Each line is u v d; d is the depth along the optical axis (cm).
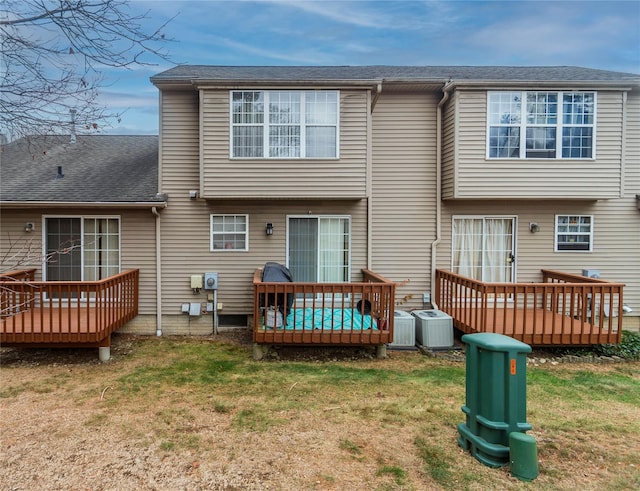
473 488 299
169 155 809
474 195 775
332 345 656
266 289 643
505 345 326
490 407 330
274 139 761
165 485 307
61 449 363
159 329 818
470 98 769
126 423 419
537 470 313
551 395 504
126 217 812
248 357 668
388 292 654
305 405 466
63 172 895
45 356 667
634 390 525
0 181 840
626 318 852
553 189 772
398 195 848
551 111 770
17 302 691
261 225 826
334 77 855
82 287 624
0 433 396
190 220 818
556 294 664
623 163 768
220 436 389
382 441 378
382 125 845
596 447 366
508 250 855
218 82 739
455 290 763
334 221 840
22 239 791
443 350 697
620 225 848
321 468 330
